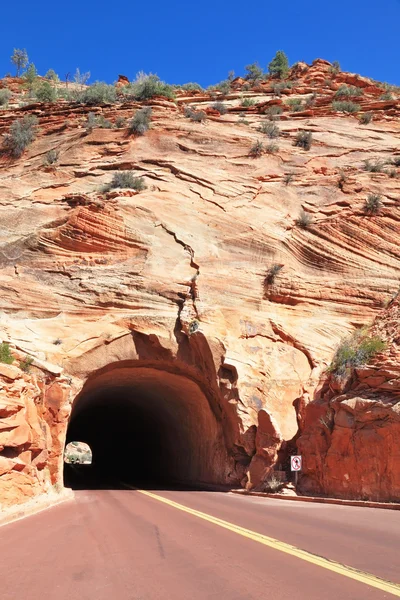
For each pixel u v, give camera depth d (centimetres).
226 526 1095
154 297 2562
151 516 1309
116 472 6044
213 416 2720
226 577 636
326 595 544
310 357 2503
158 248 2706
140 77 4775
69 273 2606
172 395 3067
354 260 2805
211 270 2656
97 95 4272
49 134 3875
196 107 4316
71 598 563
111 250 2688
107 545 891
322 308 2678
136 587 602
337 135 3884
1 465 1560
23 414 1733
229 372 2438
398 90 5306
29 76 6675
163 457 4216
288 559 737
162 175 3212
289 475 2139
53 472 2044
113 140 3591
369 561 721
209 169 3309
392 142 3816
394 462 1684
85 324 2470
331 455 1903
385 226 2922
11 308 2473
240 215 2939
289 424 2342
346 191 3178
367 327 2572
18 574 691
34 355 2259
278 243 2820
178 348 2498
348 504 1664
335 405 1978
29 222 2877
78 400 2881
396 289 2706
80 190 3178
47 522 1242
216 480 2620
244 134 3781
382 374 1920
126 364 2539
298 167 3431
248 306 2609
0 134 3900
